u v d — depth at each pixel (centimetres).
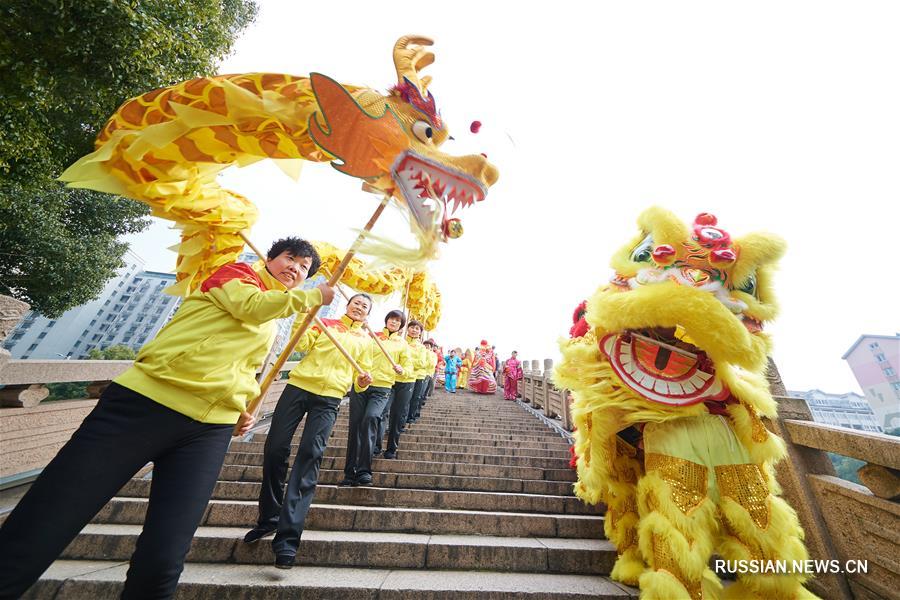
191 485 148
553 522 308
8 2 350
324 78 155
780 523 193
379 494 347
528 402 1052
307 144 171
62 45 389
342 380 304
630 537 250
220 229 208
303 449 266
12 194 803
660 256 224
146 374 150
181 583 211
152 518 141
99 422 138
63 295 1096
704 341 206
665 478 204
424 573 245
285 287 203
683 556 179
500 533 301
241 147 171
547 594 220
